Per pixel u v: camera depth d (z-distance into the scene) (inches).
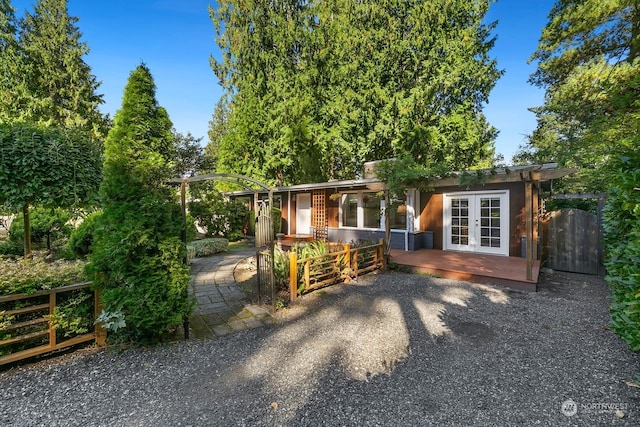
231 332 146.3
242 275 271.9
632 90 261.7
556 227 281.7
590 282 236.1
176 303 132.0
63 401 92.7
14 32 642.8
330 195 453.7
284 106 559.2
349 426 82.1
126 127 133.0
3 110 553.0
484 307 177.8
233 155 615.5
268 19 606.2
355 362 116.9
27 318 114.8
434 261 288.5
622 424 80.4
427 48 507.5
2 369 109.3
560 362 113.4
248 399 94.3
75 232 259.1
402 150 438.0
